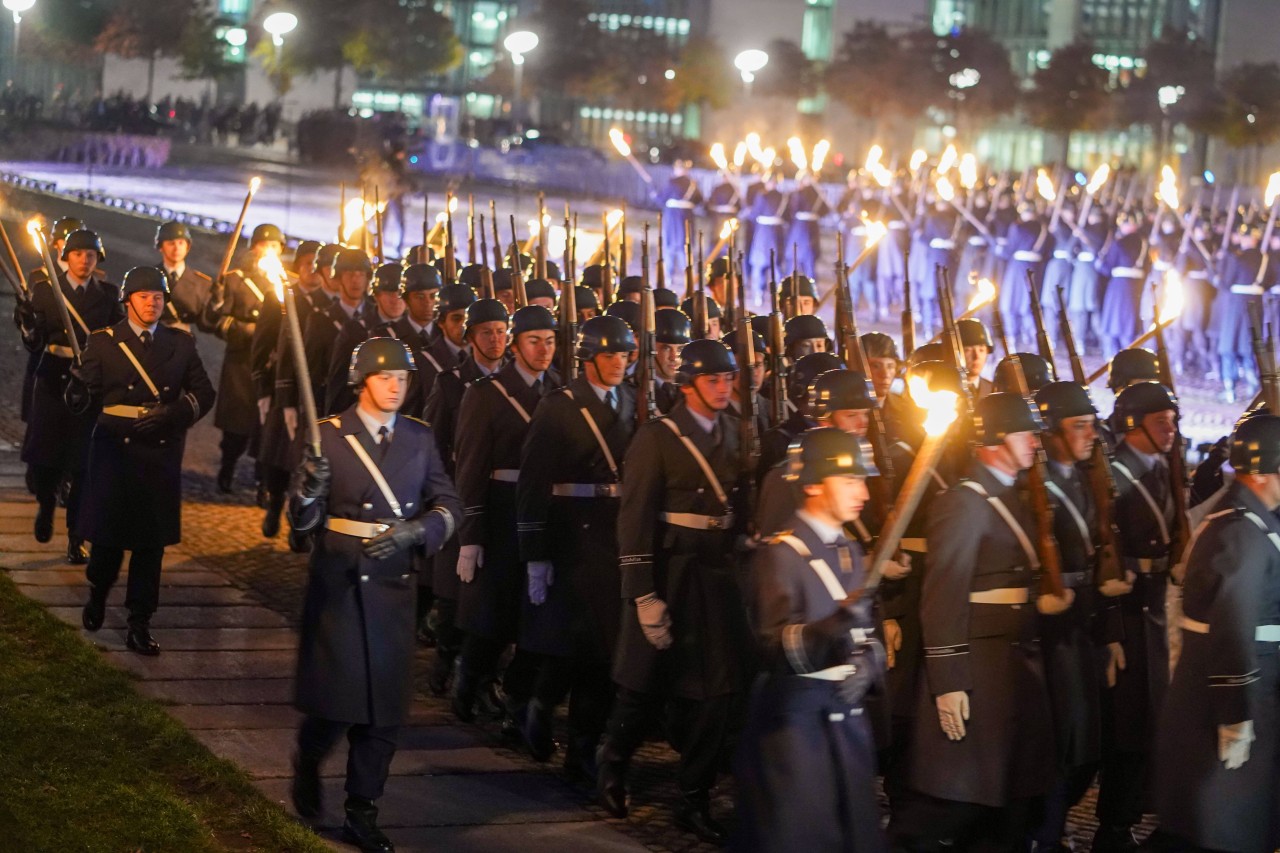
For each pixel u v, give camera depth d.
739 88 70.94
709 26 78.00
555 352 9.40
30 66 64.38
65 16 63.41
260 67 71.56
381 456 7.11
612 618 8.05
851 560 6.08
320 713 6.91
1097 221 25.69
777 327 8.27
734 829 6.07
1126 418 7.82
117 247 27.61
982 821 7.02
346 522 7.03
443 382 9.47
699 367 7.46
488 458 8.60
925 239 27.89
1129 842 7.73
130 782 7.36
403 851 7.06
